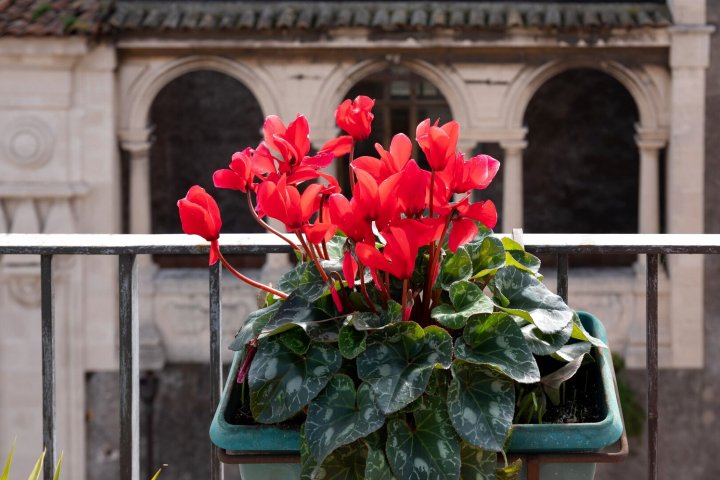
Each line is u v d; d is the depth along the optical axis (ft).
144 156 69.31
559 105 80.94
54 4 67.21
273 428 7.11
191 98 80.94
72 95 68.18
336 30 66.80
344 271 7.02
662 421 71.31
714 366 70.95
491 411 6.82
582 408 7.62
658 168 71.00
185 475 71.97
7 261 68.54
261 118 81.35
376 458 6.89
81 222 69.10
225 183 7.46
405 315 7.06
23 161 68.13
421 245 7.08
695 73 68.03
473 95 68.18
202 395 71.26
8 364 69.46
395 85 72.59
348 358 6.89
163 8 67.97
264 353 7.13
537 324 7.18
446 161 7.08
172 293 70.18
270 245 8.68
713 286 70.49
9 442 70.08
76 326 70.38
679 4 67.31
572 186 81.56
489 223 7.13
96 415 71.36
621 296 69.36
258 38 67.21
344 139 7.72
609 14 67.21
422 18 66.49
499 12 67.21
